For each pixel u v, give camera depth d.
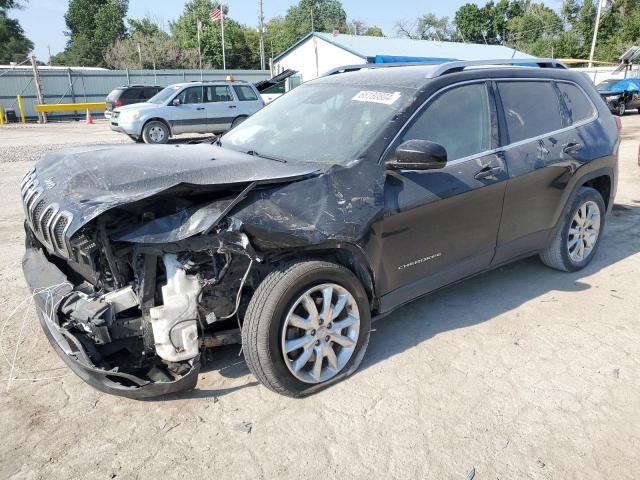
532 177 3.91
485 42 63.78
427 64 4.19
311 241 2.77
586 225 4.66
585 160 4.34
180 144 4.05
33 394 3.01
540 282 4.58
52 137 17.95
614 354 3.46
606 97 23.91
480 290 4.43
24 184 3.41
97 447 2.60
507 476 2.45
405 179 3.21
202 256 2.70
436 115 3.46
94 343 2.76
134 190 2.72
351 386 3.09
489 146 3.71
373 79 3.86
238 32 65.50
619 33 52.41
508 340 3.61
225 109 16.77
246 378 3.16
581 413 2.88
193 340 2.70
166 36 67.69
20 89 30.38
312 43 30.75
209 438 2.67
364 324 3.15
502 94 3.88
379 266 3.15
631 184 8.55
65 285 2.87
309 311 2.88
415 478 2.43
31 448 2.59
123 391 2.63
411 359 3.38
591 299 4.25
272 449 2.59
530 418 2.83
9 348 3.49
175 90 16.17
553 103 4.28
